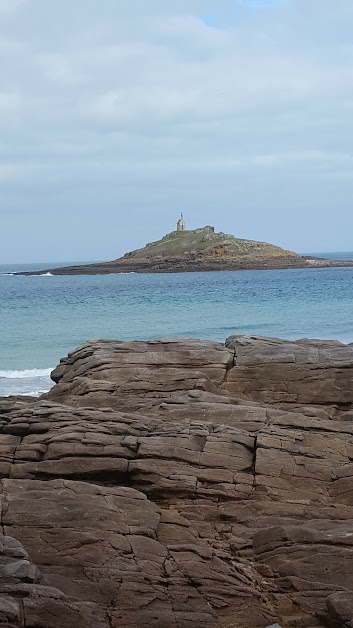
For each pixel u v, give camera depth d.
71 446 16.45
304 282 119.44
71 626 11.56
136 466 16.14
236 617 13.03
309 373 22.22
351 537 13.77
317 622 12.76
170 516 14.86
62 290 115.81
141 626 12.56
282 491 16.22
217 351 23.19
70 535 13.69
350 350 22.77
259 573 13.82
